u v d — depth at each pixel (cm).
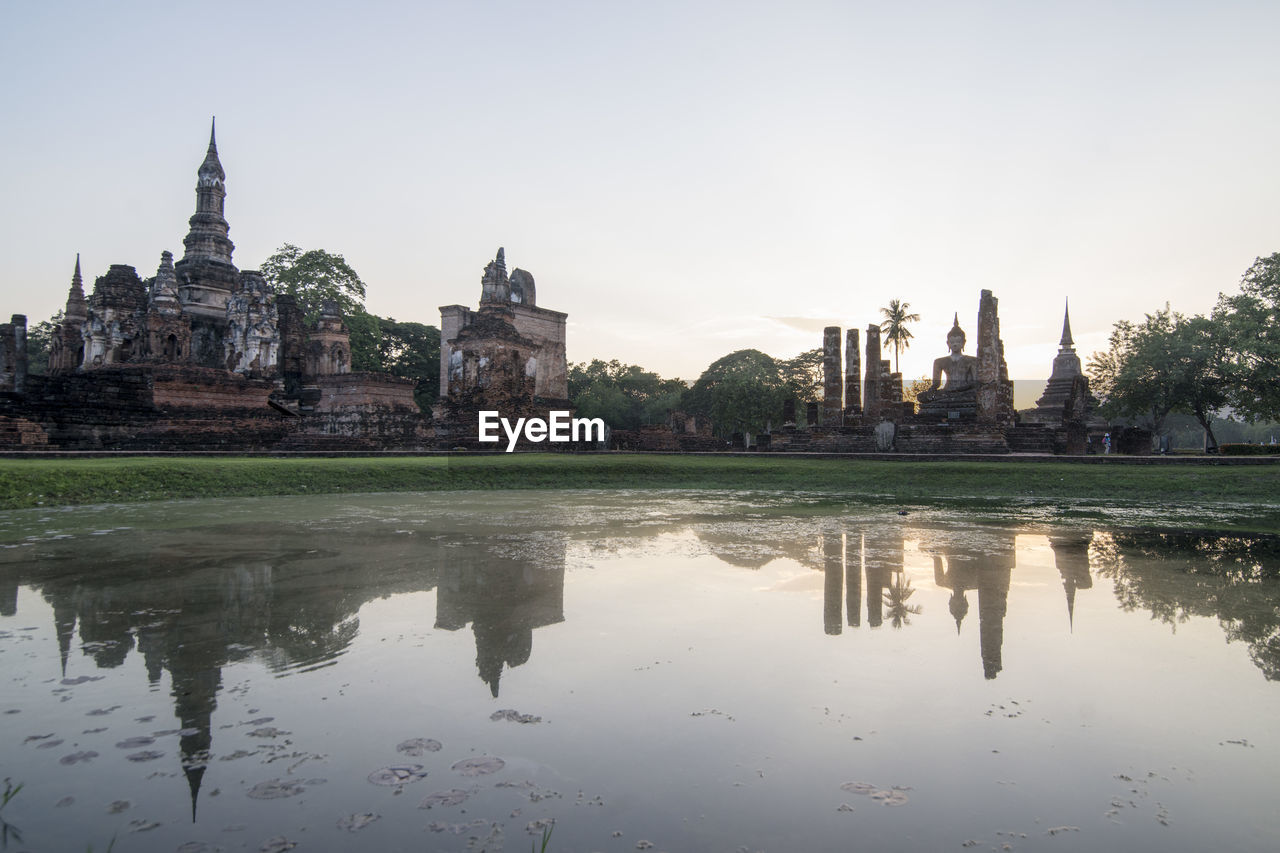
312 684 474
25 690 457
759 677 498
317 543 1027
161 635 576
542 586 762
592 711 436
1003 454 2627
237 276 3616
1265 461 2117
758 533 1180
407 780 349
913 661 536
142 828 302
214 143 3588
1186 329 4319
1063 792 348
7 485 1445
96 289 3044
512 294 4831
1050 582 812
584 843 296
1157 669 525
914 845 299
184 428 2616
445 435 3061
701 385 6406
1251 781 360
